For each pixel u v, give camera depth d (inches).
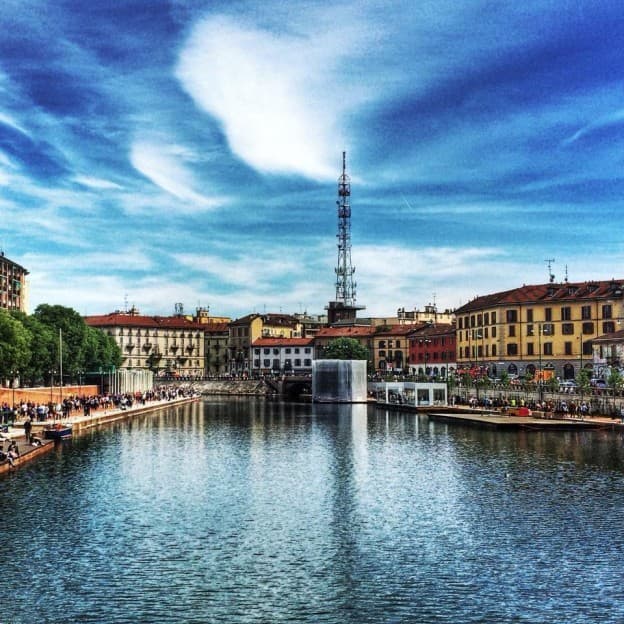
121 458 3159.5
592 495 2310.5
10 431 3799.2
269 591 1482.5
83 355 6870.1
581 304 7042.3
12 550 1739.7
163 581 1536.7
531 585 1507.1
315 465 2989.7
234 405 7386.8
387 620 1344.7
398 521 2010.3
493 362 7613.2
